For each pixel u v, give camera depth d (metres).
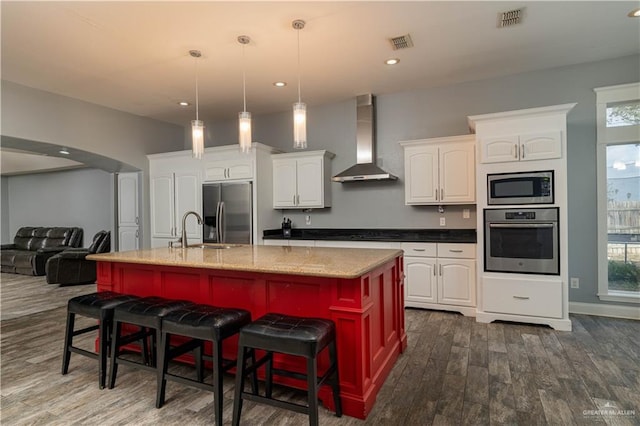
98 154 5.10
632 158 3.88
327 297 2.22
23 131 4.29
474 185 4.14
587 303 3.95
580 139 3.96
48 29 3.04
